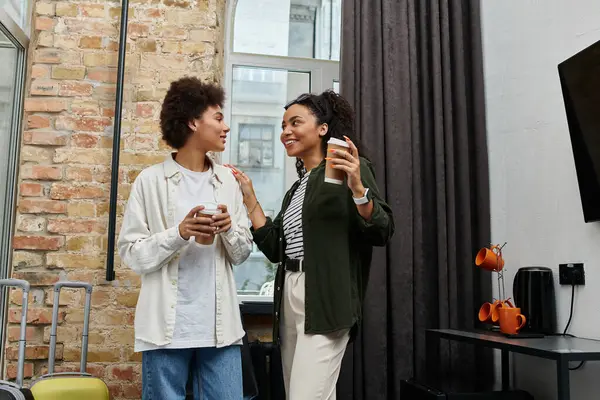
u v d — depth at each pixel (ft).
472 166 9.76
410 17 9.73
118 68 8.33
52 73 8.54
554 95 8.43
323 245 5.43
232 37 10.58
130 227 4.93
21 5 8.59
